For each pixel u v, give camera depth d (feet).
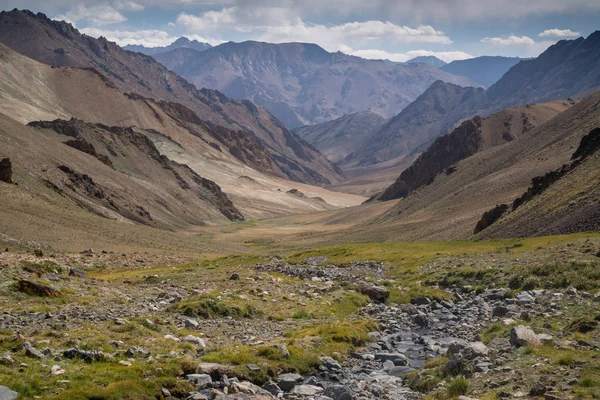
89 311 100.78
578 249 171.01
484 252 219.20
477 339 91.71
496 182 616.39
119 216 622.54
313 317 120.88
